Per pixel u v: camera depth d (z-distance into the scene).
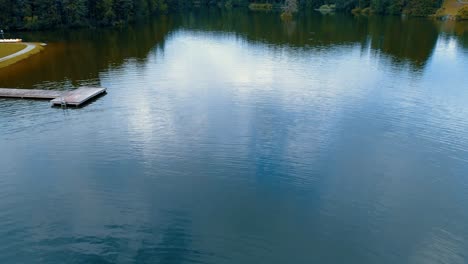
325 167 26.22
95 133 31.78
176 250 18.17
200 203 21.92
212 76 50.69
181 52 68.88
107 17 105.88
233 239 18.95
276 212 21.17
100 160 27.08
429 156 28.06
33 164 26.55
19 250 18.23
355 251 18.36
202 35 91.50
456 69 54.12
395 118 35.38
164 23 117.06
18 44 72.12
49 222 20.25
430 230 20.00
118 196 22.62
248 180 24.44
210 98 41.12
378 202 22.33
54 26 97.06
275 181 24.33
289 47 73.50
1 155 27.88
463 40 80.19
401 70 53.69
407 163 26.98
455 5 136.88
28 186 23.75
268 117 35.44
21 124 33.78
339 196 22.83
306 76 50.59
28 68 55.12
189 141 30.09
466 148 29.36
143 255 17.83
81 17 101.19
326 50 69.88
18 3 89.25
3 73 52.16
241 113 36.47
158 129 32.53
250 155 27.80
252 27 106.69
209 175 24.98
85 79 49.25
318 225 20.17
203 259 17.61
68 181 24.31
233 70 54.19
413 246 18.78
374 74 51.56
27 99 40.91
